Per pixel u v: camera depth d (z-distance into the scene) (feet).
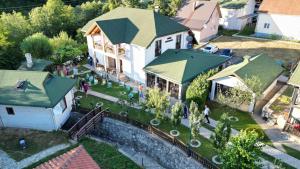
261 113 98.63
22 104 87.25
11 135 90.48
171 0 202.08
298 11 168.25
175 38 129.90
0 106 90.38
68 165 58.13
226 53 152.87
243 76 97.71
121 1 210.18
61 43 154.51
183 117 97.76
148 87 121.29
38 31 175.83
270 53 156.76
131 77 128.26
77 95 114.42
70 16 193.77
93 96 113.39
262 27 183.73
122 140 95.91
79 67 140.87
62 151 83.35
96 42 134.00
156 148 87.10
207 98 107.96
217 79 103.04
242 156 63.67
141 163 87.25
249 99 94.43
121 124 94.02
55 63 140.36
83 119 95.14
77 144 87.76
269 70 108.47
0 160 79.15
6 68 133.90
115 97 112.37
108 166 82.07
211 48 156.76
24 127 94.58
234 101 95.71
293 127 85.92
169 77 107.86
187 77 106.11
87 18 205.36
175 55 121.39
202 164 75.61
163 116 90.79
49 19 183.11
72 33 194.39
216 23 190.49
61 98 91.81
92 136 97.04
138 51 118.52
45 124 92.58
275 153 78.95
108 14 142.92
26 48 136.67
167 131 90.48
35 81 92.79
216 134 73.87
